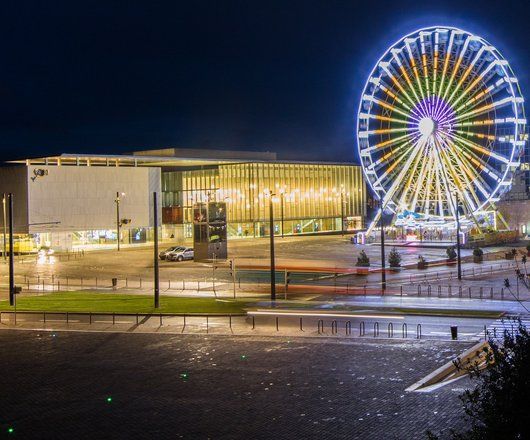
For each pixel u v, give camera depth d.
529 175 157.75
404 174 113.88
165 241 145.12
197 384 34.53
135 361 39.59
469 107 105.81
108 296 66.12
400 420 28.06
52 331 48.94
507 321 49.78
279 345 43.12
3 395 33.38
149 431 27.86
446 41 104.88
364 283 75.56
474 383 32.34
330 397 31.72
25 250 123.19
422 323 49.88
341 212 177.62
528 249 103.56
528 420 15.19
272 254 61.88
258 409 30.27
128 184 136.25
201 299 63.16
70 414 30.27
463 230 120.44
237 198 156.88
